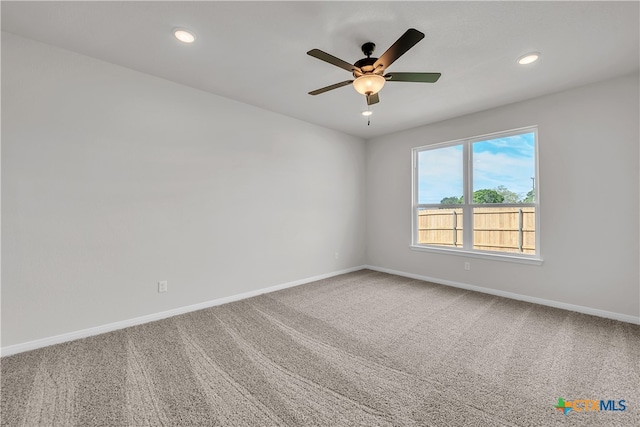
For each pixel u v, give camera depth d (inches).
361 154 200.2
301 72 104.8
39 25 77.7
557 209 120.6
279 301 130.7
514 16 73.0
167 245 111.4
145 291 106.1
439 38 82.7
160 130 109.6
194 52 91.4
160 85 109.4
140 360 79.7
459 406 61.8
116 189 99.7
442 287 154.2
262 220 142.6
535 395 65.2
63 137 89.6
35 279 85.3
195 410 60.5
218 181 126.1
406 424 56.7
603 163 109.4
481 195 147.9
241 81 112.3
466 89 117.2
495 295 139.5
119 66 100.0
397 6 69.7
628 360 79.0
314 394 65.8
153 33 81.4
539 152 125.0
